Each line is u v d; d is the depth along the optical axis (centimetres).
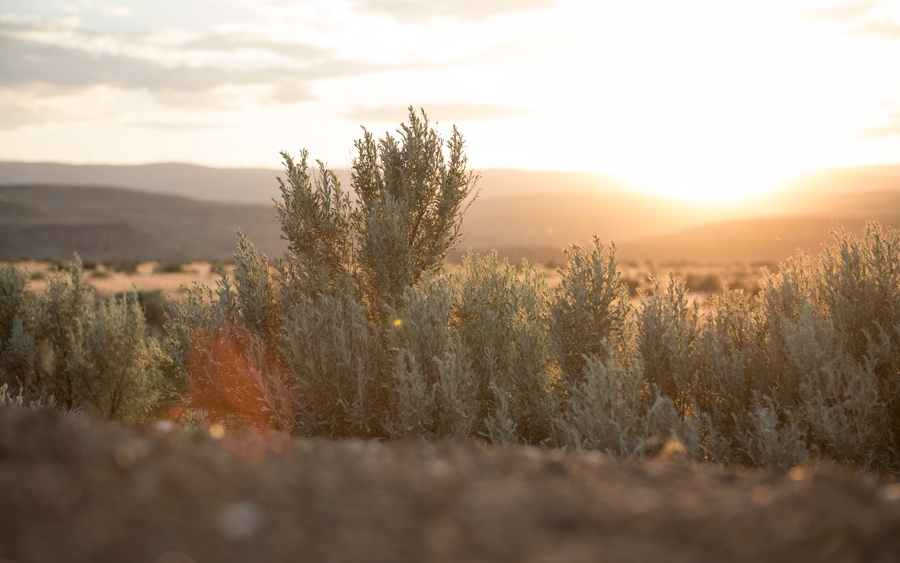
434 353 797
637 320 796
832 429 634
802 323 716
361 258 939
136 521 248
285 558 226
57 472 288
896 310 735
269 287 967
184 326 959
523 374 819
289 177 948
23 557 219
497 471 330
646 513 271
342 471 317
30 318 1227
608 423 620
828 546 235
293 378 850
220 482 289
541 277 970
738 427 676
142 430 384
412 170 972
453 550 235
